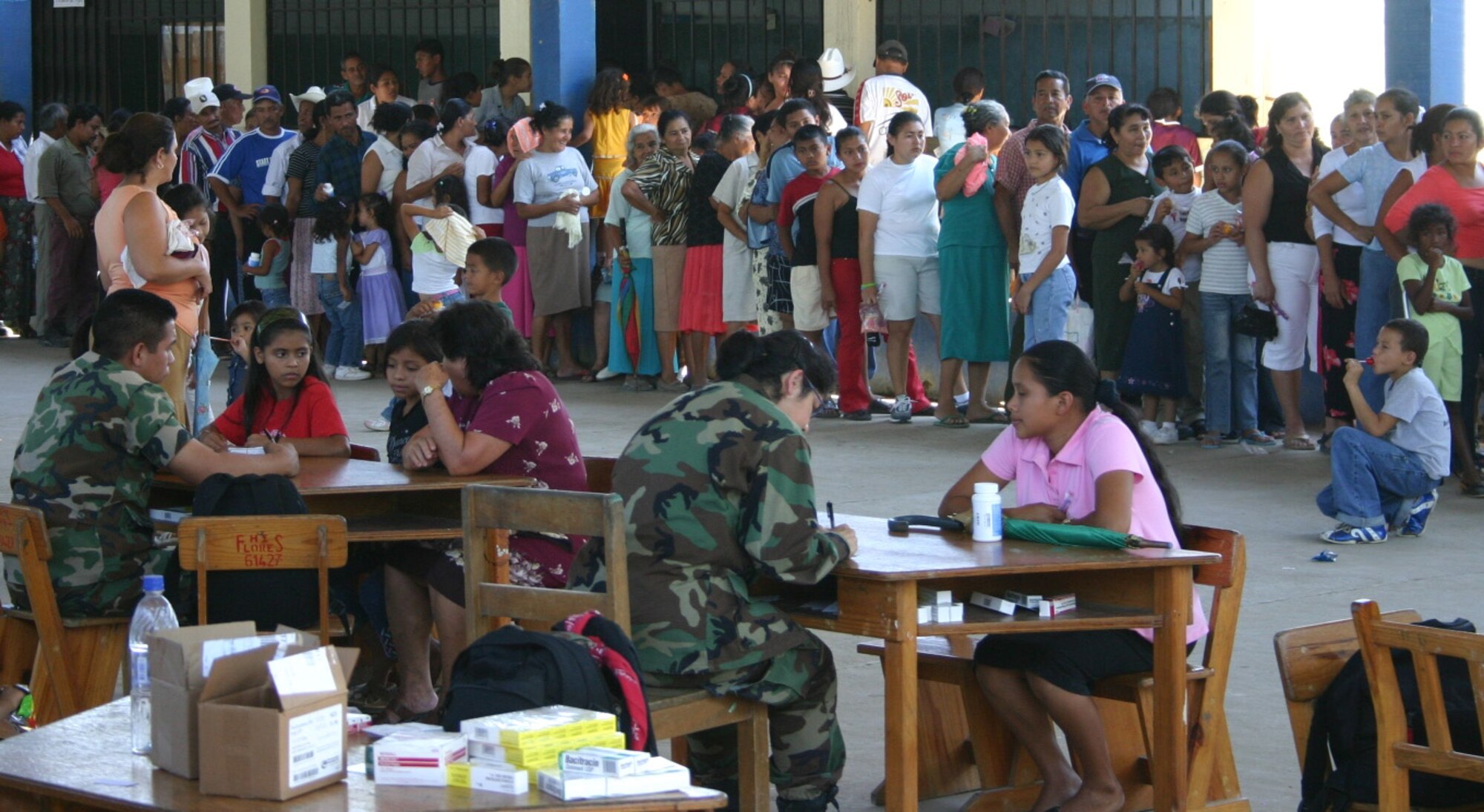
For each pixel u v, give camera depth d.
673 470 4.88
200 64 21.78
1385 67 12.73
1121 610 5.17
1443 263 10.55
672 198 14.73
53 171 18.50
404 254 15.83
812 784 5.08
